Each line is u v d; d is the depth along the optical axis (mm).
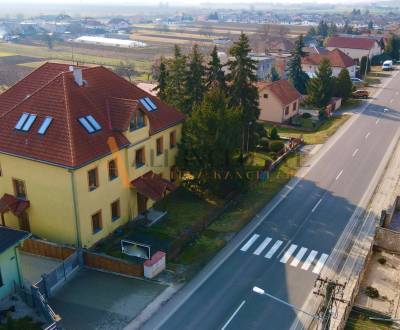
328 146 55781
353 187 44219
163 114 41031
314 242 34812
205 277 30531
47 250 32219
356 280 30203
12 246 27250
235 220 37969
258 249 33812
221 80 53062
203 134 38438
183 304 27922
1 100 40000
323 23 199875
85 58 149000
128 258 32438
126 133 35094
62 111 33375
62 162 30797
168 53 163375
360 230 36500
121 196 36094
